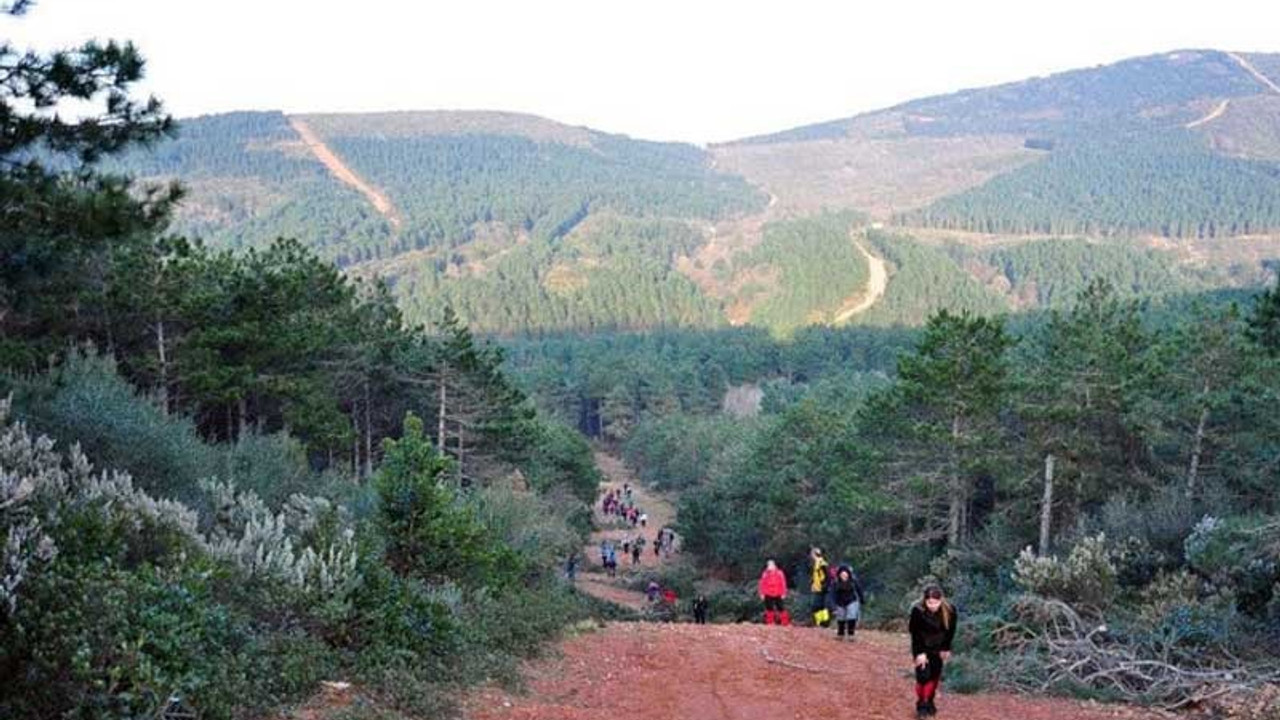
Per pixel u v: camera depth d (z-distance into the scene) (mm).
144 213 9133
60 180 8789
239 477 16281
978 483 37844
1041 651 12648
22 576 6250
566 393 132875
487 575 14750
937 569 28359
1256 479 28672
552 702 9883
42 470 9977
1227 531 17000
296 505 13688
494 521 22203
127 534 9086
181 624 7016
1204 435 29500
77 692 5715
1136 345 33062
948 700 10750
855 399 70312
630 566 53000
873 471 35344
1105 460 31734
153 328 26078
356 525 13859
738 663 12914
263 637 8555
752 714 9984
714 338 180750
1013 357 38062
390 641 9914
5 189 8211
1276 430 28297
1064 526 30359
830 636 16562
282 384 27984
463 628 11453
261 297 27406
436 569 13711
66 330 23328
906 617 23516
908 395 31141
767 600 20391
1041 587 15625
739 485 52688
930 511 34188
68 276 10492
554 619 14531
